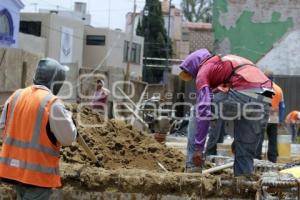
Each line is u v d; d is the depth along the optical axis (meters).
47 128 5.14
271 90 6.34
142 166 8.12
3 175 5.18
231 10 23.69
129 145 8.49
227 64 6.33
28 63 19.39
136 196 6.52
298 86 24.19
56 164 5.25
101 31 45.22
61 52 39.59
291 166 7.63
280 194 5.89
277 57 23.48
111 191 6.54
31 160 5.11
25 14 38.06
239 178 6.50
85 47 45.53
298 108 24.30
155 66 50.88
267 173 6.22
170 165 8.34
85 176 6.57
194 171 6.89
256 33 23.59
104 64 45.06
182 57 57.12
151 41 55.53
